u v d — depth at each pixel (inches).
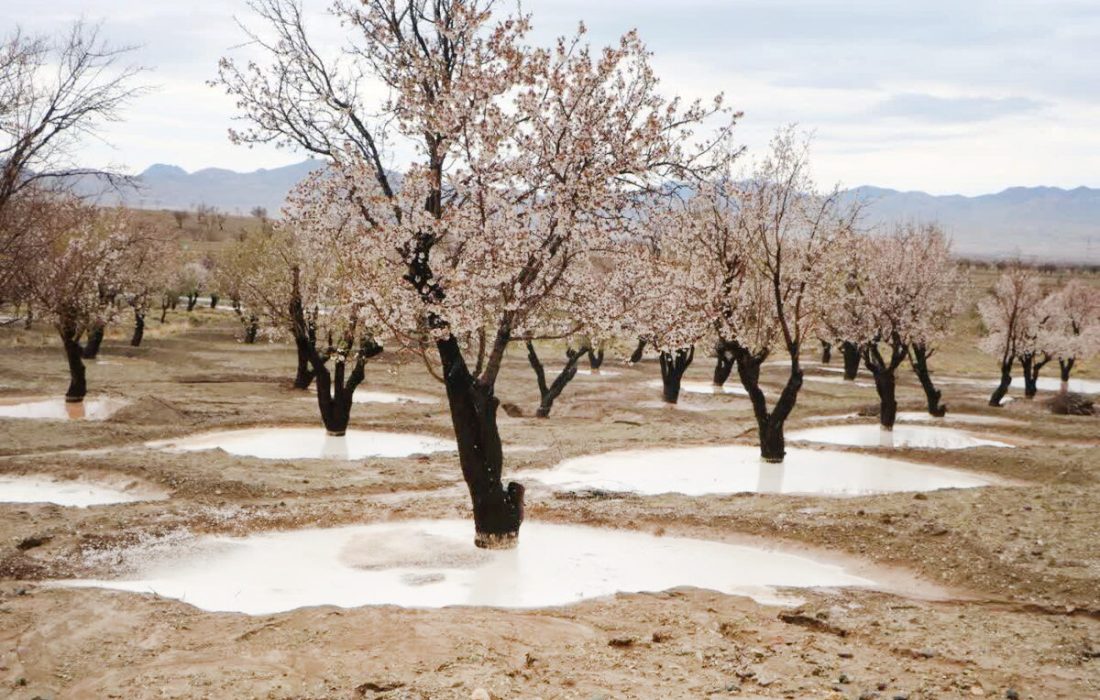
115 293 1939.0
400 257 614.9
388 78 624.4
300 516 685.9
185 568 555.8
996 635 410.3
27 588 486.9
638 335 653.3
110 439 1077.1
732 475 945.5
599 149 597.6
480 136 559.8
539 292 619.8
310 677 342.0
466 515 713.6
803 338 1018.7
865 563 585.9
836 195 1013.8
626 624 430.6
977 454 1043.9
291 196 668.7
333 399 1184.8
